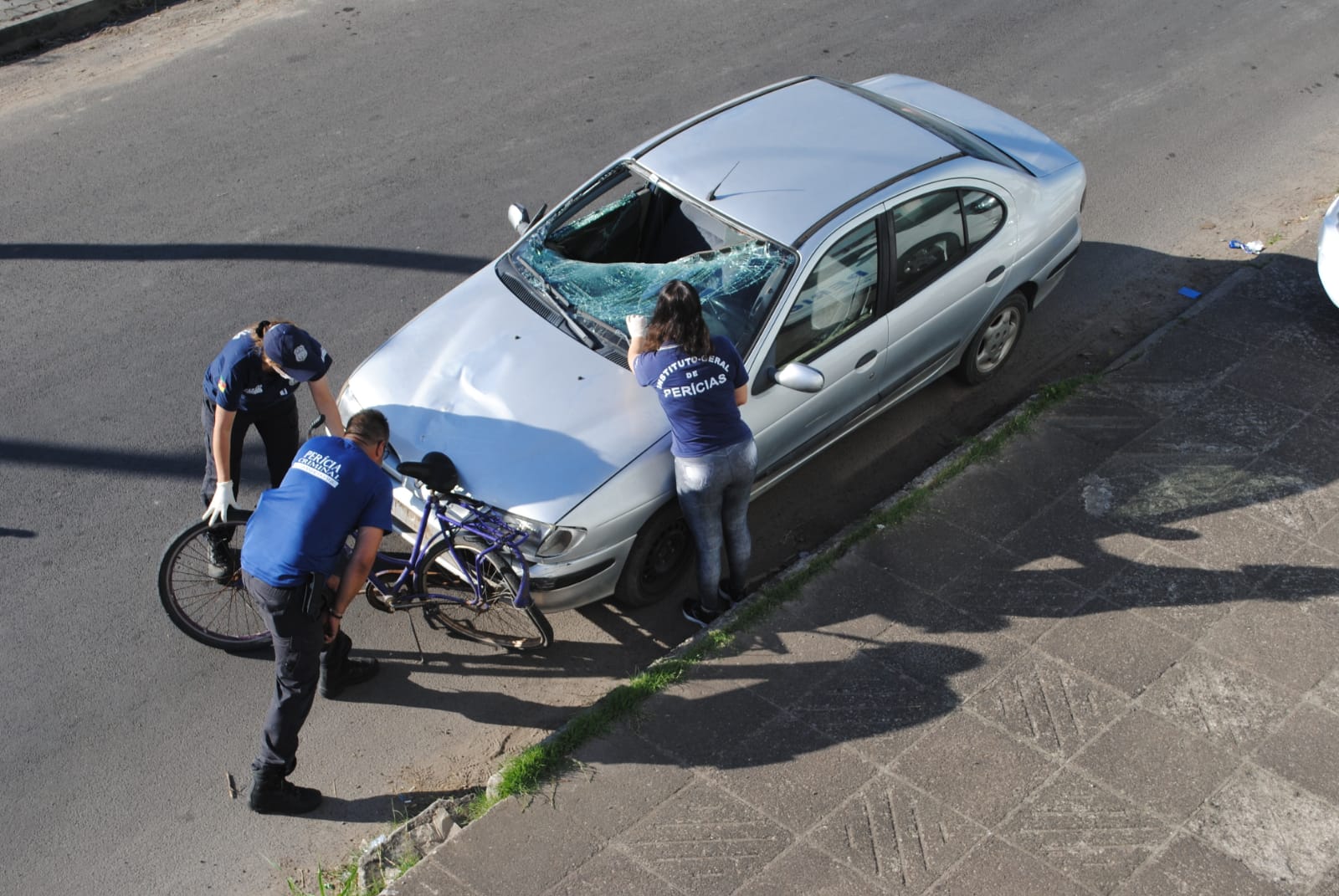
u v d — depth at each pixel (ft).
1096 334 24.97
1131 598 18.06
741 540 17.58
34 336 23.90
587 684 17.74
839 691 16.62
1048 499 19.95
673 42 35.94
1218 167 30.27
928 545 19.01
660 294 15.35
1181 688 16.67
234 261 26.23
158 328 24.23
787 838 14.70
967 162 20.47
